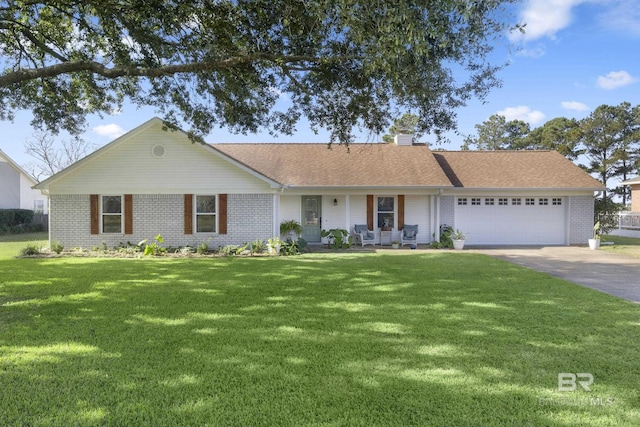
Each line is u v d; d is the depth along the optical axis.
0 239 21.72
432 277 9.50
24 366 4.14
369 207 17.92
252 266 11.40
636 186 28.41
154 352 4.56
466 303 6.90
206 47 8.66
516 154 20.92
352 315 6.14
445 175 17.86
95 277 9.52
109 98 11.52
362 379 3.84
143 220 15.35
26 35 9.67
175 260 12.79
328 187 16.81
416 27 5.83
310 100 10.26
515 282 8.85
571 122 36.72
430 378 3.87
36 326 5.57
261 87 10.06
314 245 17.67
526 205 18.17
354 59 8.23
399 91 8.14
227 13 8.21
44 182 15.00
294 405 3.34
